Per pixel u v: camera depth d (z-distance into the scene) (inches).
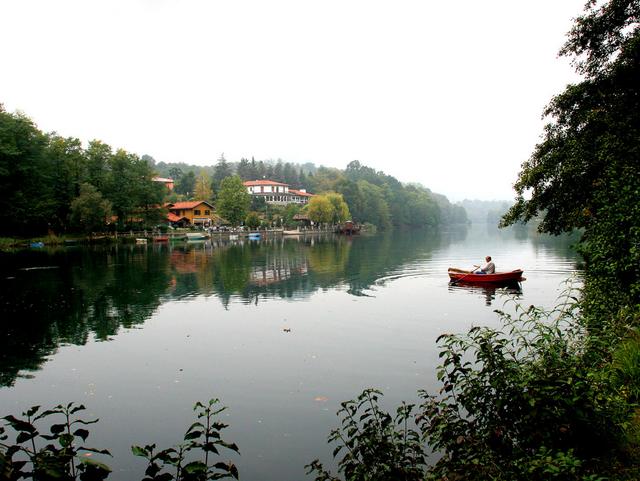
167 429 352.5
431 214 6688.0
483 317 703.7
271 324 681.6
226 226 3914.9
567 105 738.8
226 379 455.2
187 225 3777.1
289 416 367.2
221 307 812.0
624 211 405.1
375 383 435.5
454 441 208.2
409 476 200.5
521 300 825.5
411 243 2792.8
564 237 3415.4
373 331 631.2
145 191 2906.0
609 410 216.1
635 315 320.2
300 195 5777.6
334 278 1165.7
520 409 205.6
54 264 1515.7
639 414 238.2
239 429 346.6
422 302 830.5
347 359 510.0
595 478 175.6
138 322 703.7
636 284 376.5
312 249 2246.6
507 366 216.7
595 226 479.2
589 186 657.0
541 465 165.3
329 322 687.7
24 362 517.3
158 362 513.3
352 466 207.0
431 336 601.3
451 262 1566.2
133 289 1011.3
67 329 663.1
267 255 1882.4
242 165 6648.6
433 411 223.8
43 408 395.5
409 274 1234.0
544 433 193.3
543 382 203.0
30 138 2345.0
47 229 2544.3
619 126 594.2
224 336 617.9
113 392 427.5
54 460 149.1
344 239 3326.8
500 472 175.3
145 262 1590.8
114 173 2832.2
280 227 4274.1
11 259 1678.2
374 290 971.9
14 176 2213.3
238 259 1701.5
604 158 580.1
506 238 3474.4
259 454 308.8
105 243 2586.1
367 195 5639.8
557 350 228.5
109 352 552.7
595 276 471.8
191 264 1524.4
